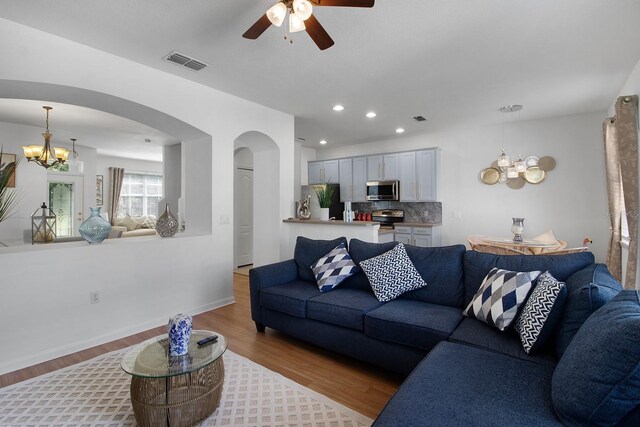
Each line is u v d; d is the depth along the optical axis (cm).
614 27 257
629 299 135
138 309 332
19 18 243
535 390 142
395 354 233
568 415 118
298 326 290
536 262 230
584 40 278
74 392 226
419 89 393
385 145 697
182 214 584
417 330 220
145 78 324
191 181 415
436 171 599
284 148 489
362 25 254
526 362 167
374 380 242
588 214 495
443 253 277
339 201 720
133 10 234
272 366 262
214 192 394
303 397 219
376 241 421
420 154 615
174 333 189
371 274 285
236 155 638
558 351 169
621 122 332
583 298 162
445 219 619
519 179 546
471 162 591
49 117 507
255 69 334
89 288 298
